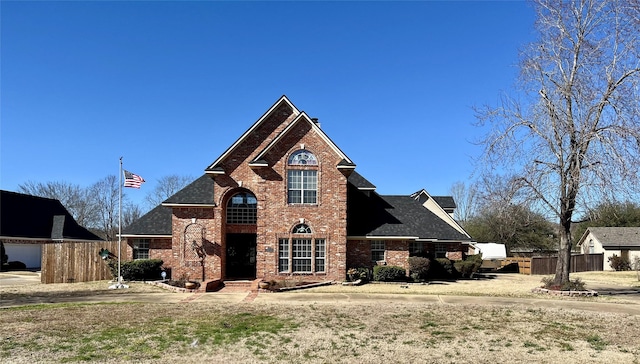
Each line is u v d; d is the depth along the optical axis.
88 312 18.73
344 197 30.08
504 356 12.35
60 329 15.24
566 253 25.94
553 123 24.44
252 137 31.52
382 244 32.00
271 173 29.97
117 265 30.38
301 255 29.75
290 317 17.52
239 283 28.92
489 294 25.05
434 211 44.41
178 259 30.64
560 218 25.69
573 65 24.48
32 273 42.72
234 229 31.70
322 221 29.88
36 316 17.80
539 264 45.91
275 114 31.81
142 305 20.69
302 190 30.03
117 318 17.30
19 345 13.07
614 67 23.52
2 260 45.75
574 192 24.55
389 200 38.75
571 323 16.97
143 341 13.57
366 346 13.20
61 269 31.05
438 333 14.98
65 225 54.75
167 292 25.81
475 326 16.17
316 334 14.60
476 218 70.38
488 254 57.03
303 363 11.53
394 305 20.69
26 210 52.38
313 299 22.77
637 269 48.34
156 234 32.00
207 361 11.64
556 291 25.17
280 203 29.80
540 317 18.11
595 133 22.98
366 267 31.14
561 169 24.66
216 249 30.66
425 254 34.72
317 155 30.17
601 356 12.49
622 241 55.47
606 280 38.22
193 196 31.38
